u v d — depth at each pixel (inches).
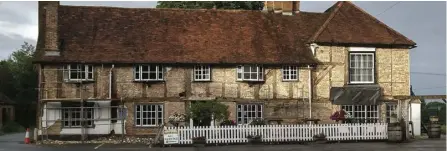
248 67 1093.1
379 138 981.2
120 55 1056.8
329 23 1171.9
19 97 2368.4
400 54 1159.0
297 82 1109.1
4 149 831.7
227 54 1100.5
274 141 935.7
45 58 1017.5
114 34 1112.2
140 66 1056.8
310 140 948.6
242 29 1184.2
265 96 1094.4
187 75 1071.0
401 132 957.2
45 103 1018.1
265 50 1128.2
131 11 1185.4
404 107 1117.1
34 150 812.6
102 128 1043.3
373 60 1141.7
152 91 1059.3
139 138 1045.8
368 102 1125.7
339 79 1127.0
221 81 1080.2
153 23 1162.6
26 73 2471.7
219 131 914.7
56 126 1027.3
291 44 1158.3
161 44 1104.2
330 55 1127.0
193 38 1135.6
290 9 1254.3
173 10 1210.6
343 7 1237.1
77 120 1025.5
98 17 1149.7
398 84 1152.8
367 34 1160.2
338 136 963.3
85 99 1011.9
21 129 1888.5
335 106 1122.7
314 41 1117.1
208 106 965.2
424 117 1408.7
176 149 826.2
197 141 885.8
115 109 1049.5
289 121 1095.0
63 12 1137.4
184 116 1011.9
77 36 1086.4
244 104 1083.3
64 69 1029.8
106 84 1042.7
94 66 1039.6
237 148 836.6
